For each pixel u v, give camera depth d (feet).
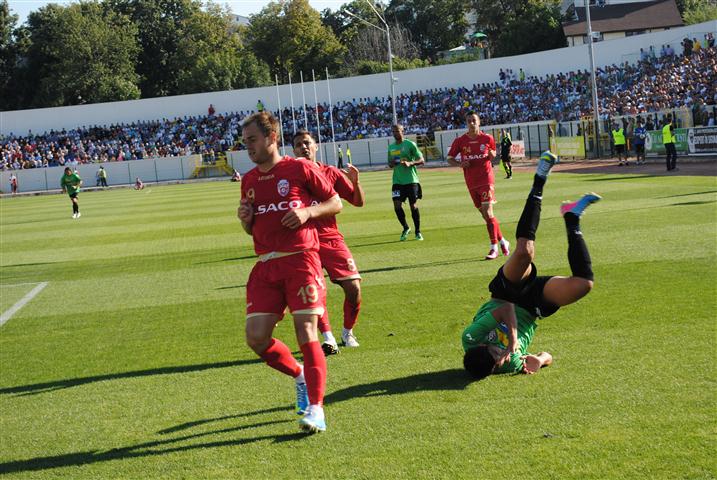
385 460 15.20
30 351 28.02
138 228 77.92
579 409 17.13
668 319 24.29
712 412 16.37
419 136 207.82
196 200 119.03
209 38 328.29
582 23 253.85
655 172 91.61
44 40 301.22
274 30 312.09
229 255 51.83
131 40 303.27
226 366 23.66
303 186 17.87
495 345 19.86
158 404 20.26
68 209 122.42
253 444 16.70
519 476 13.99
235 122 237.25
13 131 238.68
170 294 38.17
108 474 15.78
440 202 78.02
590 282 19.30
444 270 37.96
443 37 333.83
